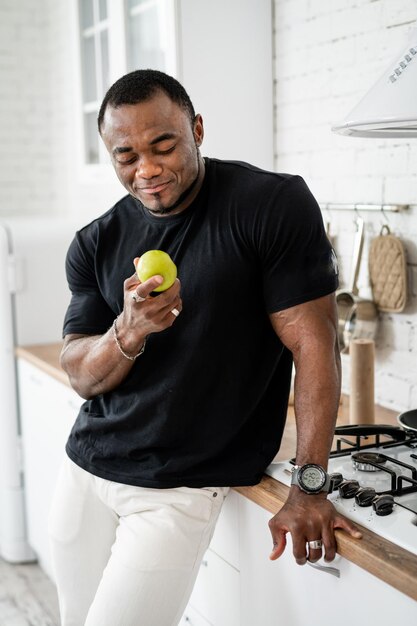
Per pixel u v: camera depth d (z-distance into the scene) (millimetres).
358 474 1667
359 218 2271
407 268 2148
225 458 1653
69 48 3967
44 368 2762
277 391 1725
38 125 4410
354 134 1682
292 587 1578
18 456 3152
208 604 1887
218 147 2582
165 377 1619
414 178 2098
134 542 1609
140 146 1475
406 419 1816
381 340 2260
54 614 2832
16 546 3213
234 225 1554
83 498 1776
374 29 2184
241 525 1721
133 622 1573
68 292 3195
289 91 2555
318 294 1528
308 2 2418
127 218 1721
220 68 2555
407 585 1256
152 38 2826
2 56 4293
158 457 1646
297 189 1552
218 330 1580
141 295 1435
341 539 1396
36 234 3131
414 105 1413
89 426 1745
